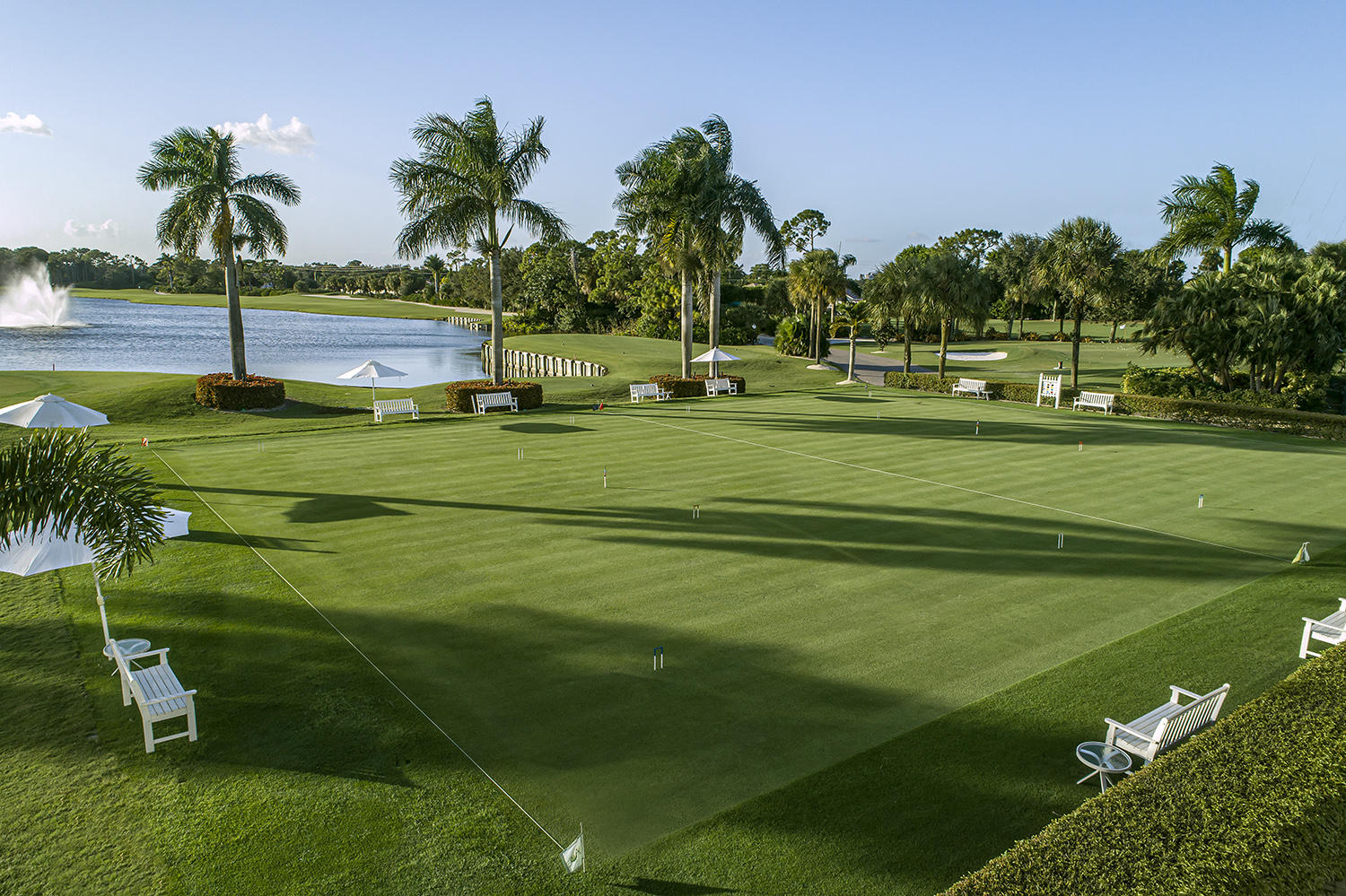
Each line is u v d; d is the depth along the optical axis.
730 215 40.44
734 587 13.91
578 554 15.45
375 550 15.62
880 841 7.44
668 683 10.56
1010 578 14.46
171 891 6.80
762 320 93.62
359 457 24.23
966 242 128.38
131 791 8.15
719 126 40.12
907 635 12.07
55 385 38.28
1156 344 38.47
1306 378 36.78
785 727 9.50
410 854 7.28
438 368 74.12
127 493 10.07
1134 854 5.89
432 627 12.19
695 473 22.39
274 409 35.91
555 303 111.06
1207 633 12.14
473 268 175.38
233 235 36.44
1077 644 11.83
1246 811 6.39
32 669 10.70
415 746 9.05
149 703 8.77
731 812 7.90
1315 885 5.96
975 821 7.74
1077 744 9.13
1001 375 55.38
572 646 11.60
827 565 15.03
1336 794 6.65
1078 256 37.31
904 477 22.09
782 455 25.03
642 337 78.62
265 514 17.98
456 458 24.06
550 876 7.00
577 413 33.94
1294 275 35.84
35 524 9.50
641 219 41.72
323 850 7.31
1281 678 10.73
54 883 6.85
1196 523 17.97
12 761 8.63
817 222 112.25
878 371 57.41
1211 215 39.44
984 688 10.47
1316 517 18.50
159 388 36.00
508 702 10.04
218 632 11.91
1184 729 8.46
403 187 33.91
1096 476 22.45
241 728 9.36
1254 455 25.69
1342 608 11.73
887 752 8.98
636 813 7.89
